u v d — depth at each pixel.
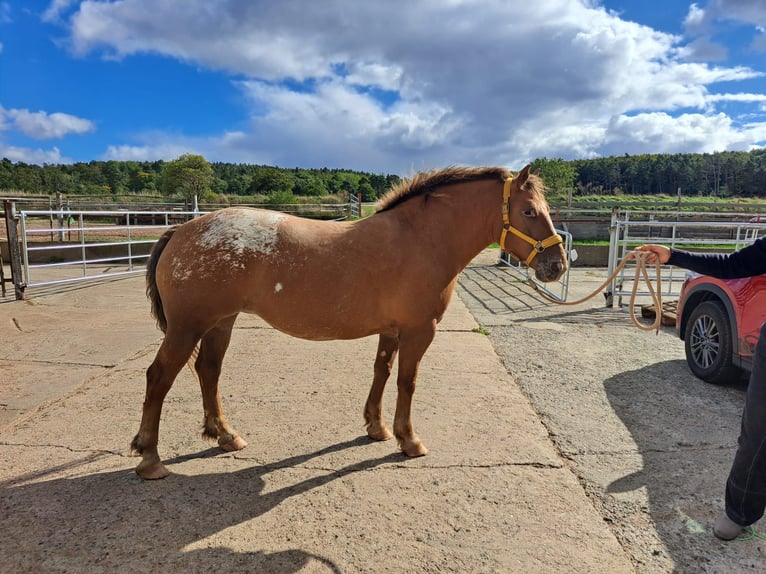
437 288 3.00
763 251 2.47
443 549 2.27
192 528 2.40
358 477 2.87
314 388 4.27
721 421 3.69
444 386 4.35
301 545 2.29
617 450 3.23
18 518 2.44
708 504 2.64
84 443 3.22
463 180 3.15
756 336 3.93
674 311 6.96
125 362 4.93
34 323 6.48
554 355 5.32
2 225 17.11
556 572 2.14
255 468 2.96
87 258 13.58
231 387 4.28
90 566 2.13
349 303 2.85
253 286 2.78
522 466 3.00
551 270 3.04
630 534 2.40
